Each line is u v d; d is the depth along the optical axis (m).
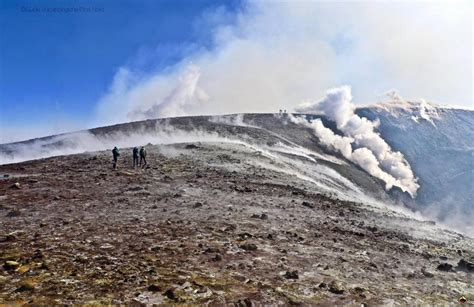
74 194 24.17
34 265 10.64
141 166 38.12
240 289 9.93
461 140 115.81
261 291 9.91
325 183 50.72
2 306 7.96
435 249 18.56
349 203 30.30
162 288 9.44
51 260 11.18
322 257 13.96
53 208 20.06
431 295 11.09
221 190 27.89
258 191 28.80
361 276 12.28
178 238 14.77
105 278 9.94
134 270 10.70
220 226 17.31
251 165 42.72
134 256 12.11
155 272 10.58
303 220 20.78
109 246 13.13
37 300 8.33
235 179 33.34
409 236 21.12
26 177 30.59
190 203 22.72
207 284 10.00
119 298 8.70
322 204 27.02
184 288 9.60
